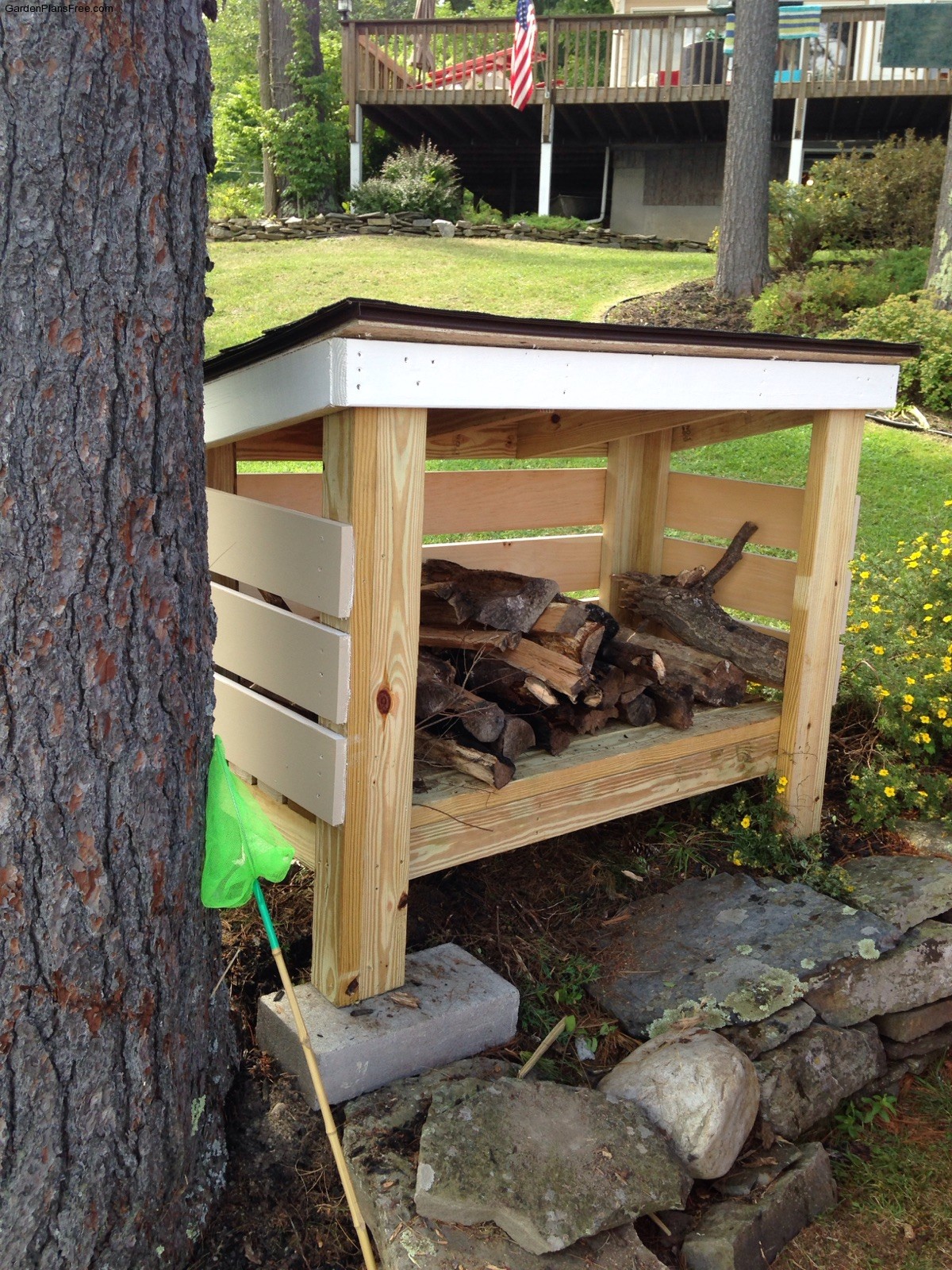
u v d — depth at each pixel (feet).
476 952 9.78
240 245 45.14
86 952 6.06
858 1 50.31
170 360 6.01
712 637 12.57
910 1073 10.28
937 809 12.88
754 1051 9.08
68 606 5.70
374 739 7.82
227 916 9.47
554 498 13.76
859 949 10.07
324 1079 7.66
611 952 10.13
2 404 5.39
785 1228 8.02
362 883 8.05
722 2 36.47
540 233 48.80
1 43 5.17
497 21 49.57
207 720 6.83
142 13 5.56
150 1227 6.68
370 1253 6.68
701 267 42.24
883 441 26.84
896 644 14.60
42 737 5.73
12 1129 5.95
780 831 11.91
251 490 11.25
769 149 36.22
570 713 10.64
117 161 5.55
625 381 8.75
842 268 37.17
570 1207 6.80
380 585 7.57
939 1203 8.57
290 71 53.62
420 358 7.27
